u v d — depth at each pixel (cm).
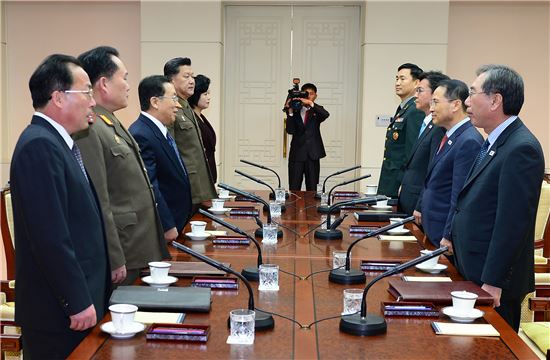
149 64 757
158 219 319
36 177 218
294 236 362
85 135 272
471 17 773
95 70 295
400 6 743
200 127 548
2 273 492
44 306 229
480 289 246
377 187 542
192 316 219
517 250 261
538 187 263
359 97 792
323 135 804
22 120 807
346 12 790
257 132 805
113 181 300
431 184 365
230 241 337
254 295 246
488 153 282
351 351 190
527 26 772
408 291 239
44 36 798
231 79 800
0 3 788
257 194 559
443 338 202
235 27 794
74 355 185
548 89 776
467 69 779
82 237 239
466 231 282
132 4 793
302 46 795
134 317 207
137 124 374
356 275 264
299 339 200
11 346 261
